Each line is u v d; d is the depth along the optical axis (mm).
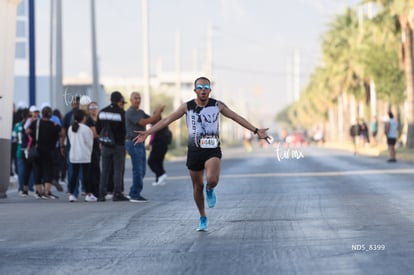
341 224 31547
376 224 31312
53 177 52062
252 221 33188
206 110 28875
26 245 27797
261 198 43844
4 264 24125
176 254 25281
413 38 127688
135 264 23719
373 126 149625
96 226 32719
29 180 50938
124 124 43812
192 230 30891
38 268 23422
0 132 47219
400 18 126812
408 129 126500
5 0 47500
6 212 38719
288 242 27109
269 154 141500
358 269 22031
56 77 79188
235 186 53469
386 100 152250
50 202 44594
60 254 25766
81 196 48562
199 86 28703
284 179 60469
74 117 44719
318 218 33719
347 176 62250
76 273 22562
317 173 67750
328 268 22281
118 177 44125
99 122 43875
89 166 44812
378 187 50250
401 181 55438
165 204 41750
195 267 22953
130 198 44188
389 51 147625
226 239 28172
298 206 39000
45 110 47469
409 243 26234
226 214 36094
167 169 85312
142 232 30625
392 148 89688
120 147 43906
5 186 47781
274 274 21578
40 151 47375
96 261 24406
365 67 149625
